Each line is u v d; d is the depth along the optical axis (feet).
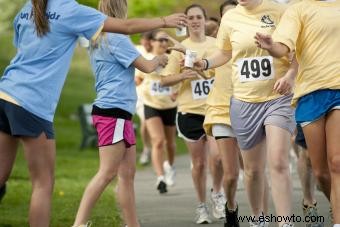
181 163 128.57
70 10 47.85
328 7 50.96
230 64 63.21
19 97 47.14
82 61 280.10
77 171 114.42
